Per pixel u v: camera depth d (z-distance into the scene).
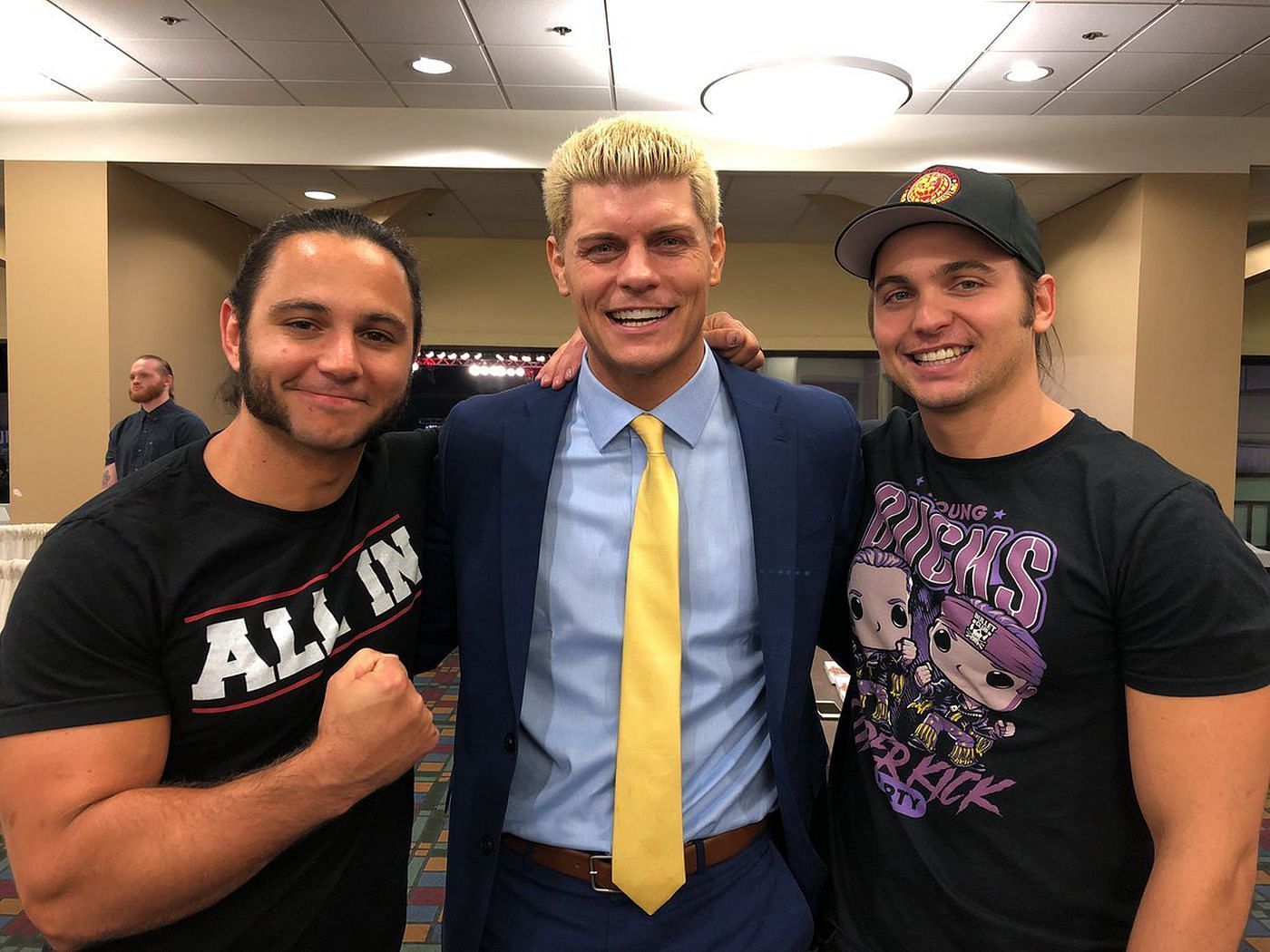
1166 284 5.57
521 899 1.22
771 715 1.22
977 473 1.16
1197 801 0.96
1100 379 5.98
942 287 1.12
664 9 4.15
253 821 0.90
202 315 6.54
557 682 1.24
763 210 6.59
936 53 4.56
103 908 0.88
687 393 1.27
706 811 1.20
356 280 0.99
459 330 7.77
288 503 1.04
